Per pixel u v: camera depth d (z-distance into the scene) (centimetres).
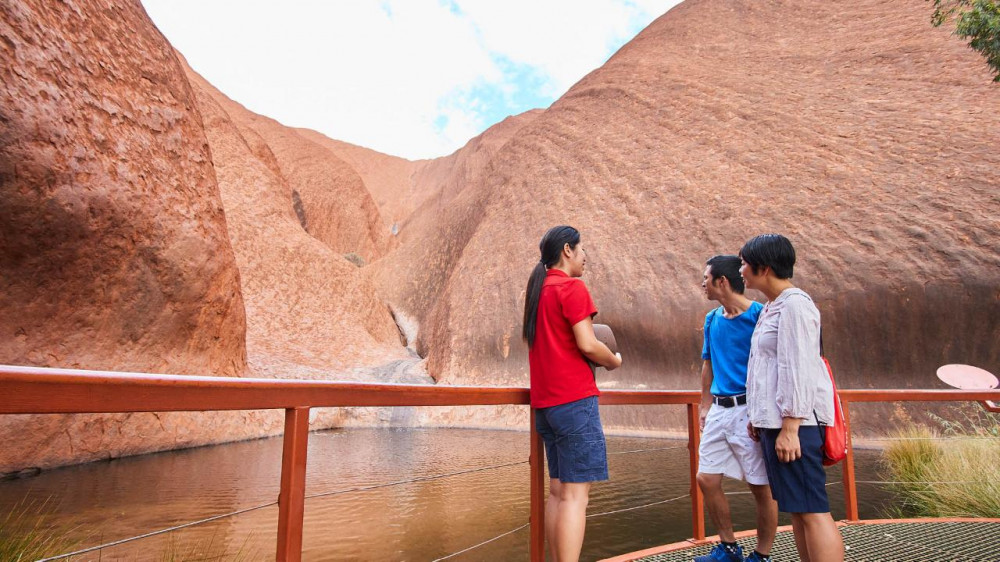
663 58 3356
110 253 1136
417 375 2708
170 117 1395
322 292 2916
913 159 1952
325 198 5741
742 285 309
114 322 1162
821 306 1742
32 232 976
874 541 345
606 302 2214
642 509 697
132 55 1314
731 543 298
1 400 108
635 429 1877
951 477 587
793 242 1925
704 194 2330
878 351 1638
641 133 2881
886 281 1666
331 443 1478
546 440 242
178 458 1130
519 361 2467
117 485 836
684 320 2016
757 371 247
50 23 1060
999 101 2022
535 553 248
